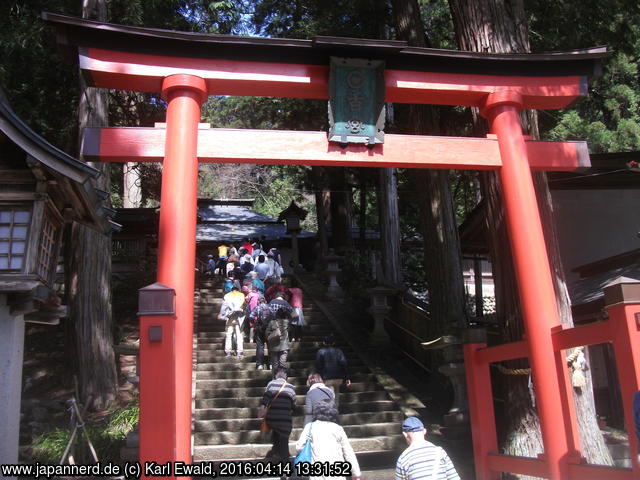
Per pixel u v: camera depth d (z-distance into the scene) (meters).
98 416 9.55
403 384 9.62
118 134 5.41
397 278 15.18
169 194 5.11
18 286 4.39
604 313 8.70
